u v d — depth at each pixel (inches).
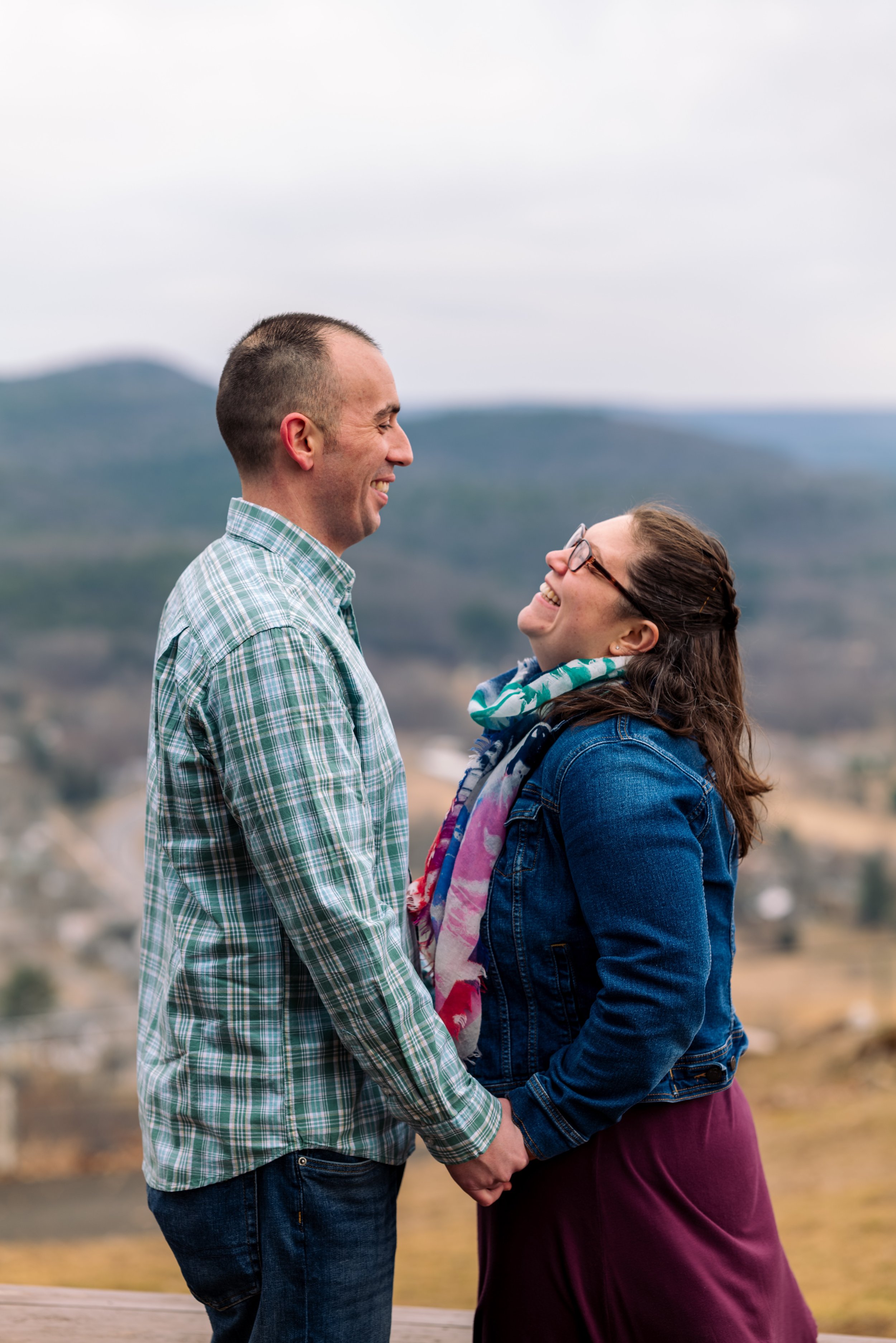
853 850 1908.2
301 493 54.6
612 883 49.7
